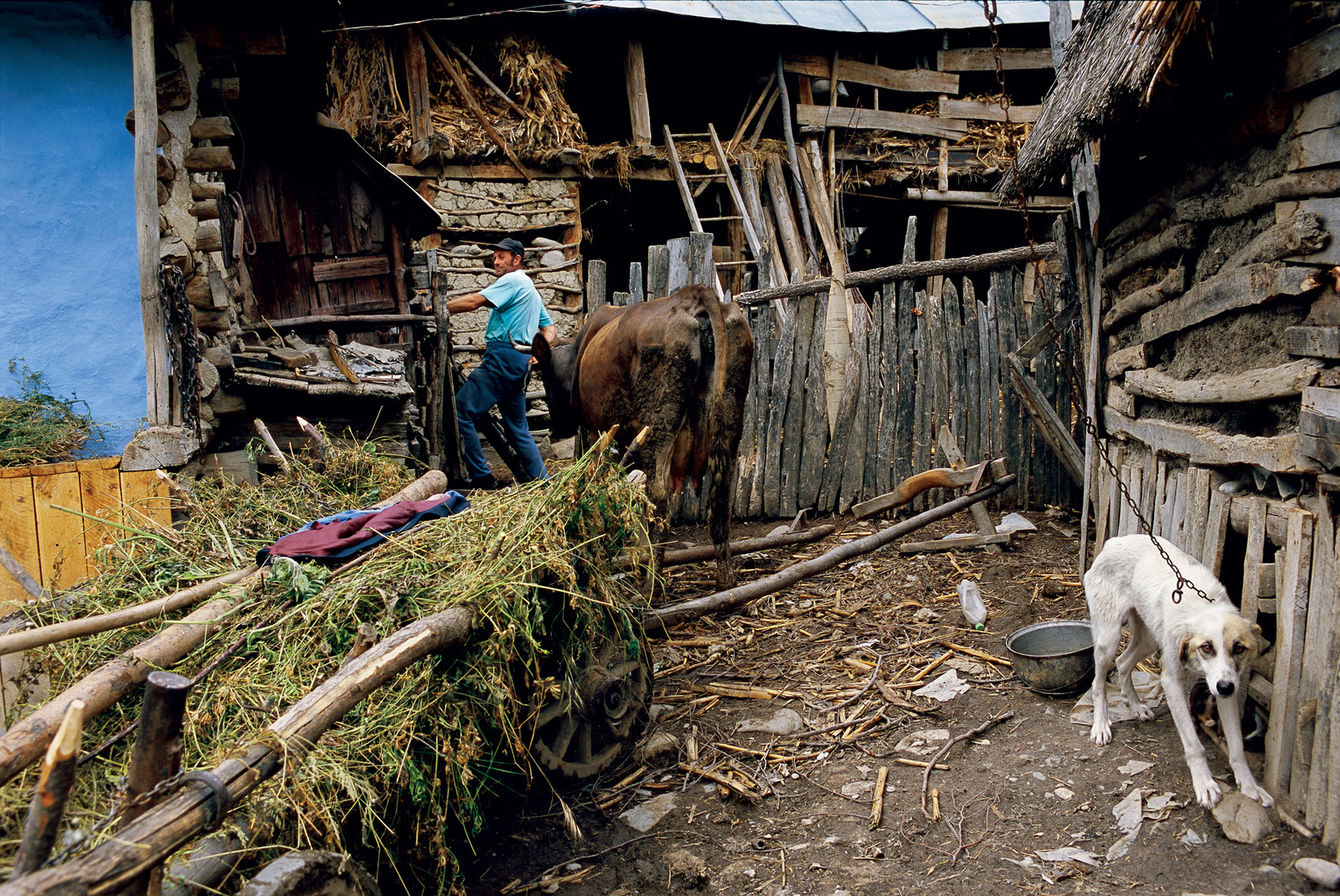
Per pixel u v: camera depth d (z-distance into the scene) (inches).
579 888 121.5
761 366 282.0
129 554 138.0
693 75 473.7
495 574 120.3
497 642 115.0
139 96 183.0
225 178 263.6
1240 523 140.9
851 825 131.2
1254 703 136.3
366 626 105.5
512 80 398.3
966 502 241.8
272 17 205.0
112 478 180.7
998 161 434.9
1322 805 112.3
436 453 295.6
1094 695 146.8
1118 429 202.2
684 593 222.2
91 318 203.3
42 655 116.4
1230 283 142.1
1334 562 113.5
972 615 193.6
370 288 299.4
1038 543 243.0
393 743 100.7
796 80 449.4
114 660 102.5
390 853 103.7
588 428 240.1
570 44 452.4
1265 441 131.1
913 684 170.7
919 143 447.5
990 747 147.7
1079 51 202.5
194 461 197.9
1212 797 121.7
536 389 366.6
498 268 267.0
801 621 205.2
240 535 150.9
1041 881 115.2
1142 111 158.1
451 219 380.8
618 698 143.4
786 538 250.7
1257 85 135.6
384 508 144.9
